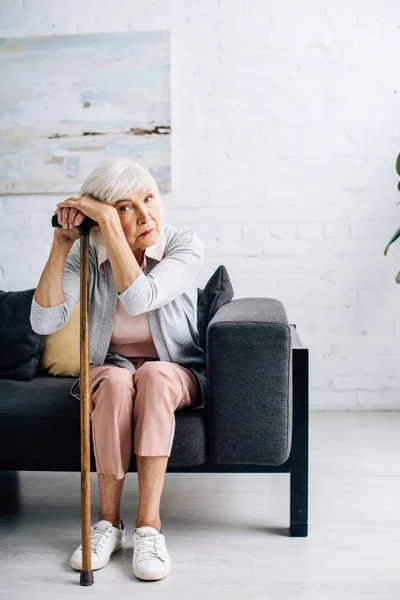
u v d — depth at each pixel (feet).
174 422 6.75
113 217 6.55
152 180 7.08
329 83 11.18
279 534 7.16
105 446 6.66
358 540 6.99
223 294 8.69
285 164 11.34
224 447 7.00
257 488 8.55
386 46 11.08
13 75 11.33
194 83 11.28
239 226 11.45
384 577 6.23
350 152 11.28
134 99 11.19
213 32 11.20
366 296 11.46
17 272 11.71
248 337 6.90
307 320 11.54
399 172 10.19
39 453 7.28
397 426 10.76
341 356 11.57
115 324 7.36
